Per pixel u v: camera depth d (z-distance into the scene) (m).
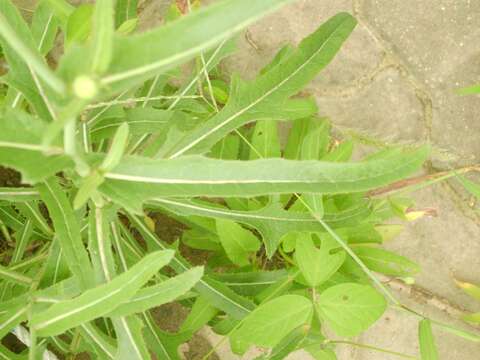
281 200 0.42
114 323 0.27
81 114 0.30
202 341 0.46
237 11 0.14
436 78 0.48
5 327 0.27
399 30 0.48
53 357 0.40
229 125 0.32
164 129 0.33
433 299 0.48
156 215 0.46
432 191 0.48
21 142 0.19
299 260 0.33
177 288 0.25
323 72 0.48
